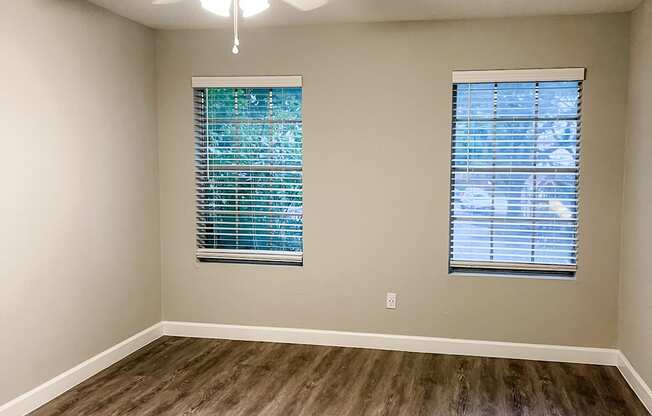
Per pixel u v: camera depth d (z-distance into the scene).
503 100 4.09
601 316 4.00
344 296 4.38
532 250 4.12
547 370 3.90
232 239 4.59
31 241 3.21
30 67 3.17
